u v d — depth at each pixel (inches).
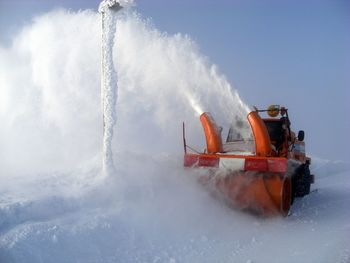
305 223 246.7
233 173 260.8
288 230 230.7
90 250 171.6
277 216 252.7
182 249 192.9
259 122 264.4
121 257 174.6
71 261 161.8
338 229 224.5
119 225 194.9
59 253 162.1
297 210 291.9
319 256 175.2
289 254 183.6
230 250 194.4
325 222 246.7
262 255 185.2
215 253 189.5
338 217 259.8
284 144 289.7
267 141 262.2
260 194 251.3
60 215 191.9
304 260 172.4
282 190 249.6
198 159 270.2
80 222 185.3
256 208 253.8
